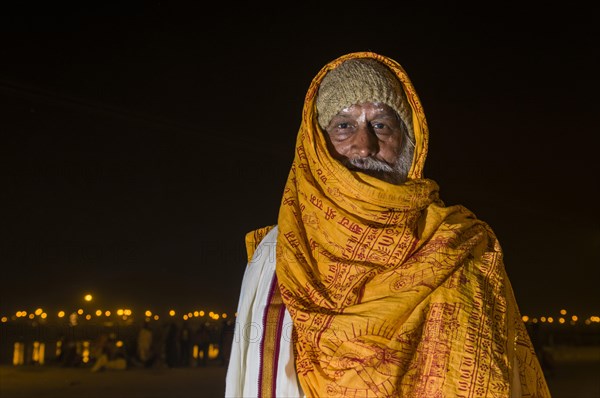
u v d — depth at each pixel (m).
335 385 1.39
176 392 17.09
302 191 1.62
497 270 1.57
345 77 1.69
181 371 23.97
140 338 25.64
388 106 1.69
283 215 1.62
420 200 1.55
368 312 1.43
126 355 25.52
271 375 1.54
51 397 16.06
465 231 1.58
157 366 25.22
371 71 1.69
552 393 17.03
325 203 1.56
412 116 1.73
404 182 1.69
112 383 19.36
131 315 47.56
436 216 1.57
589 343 40.19
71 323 39.22
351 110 1.67
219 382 19.88
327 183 1.58
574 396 16.41
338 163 1.57
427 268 1.48
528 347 1.63
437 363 1.42
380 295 1.46
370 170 1.64
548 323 54.19
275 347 1.56
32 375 21.89
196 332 27.00
